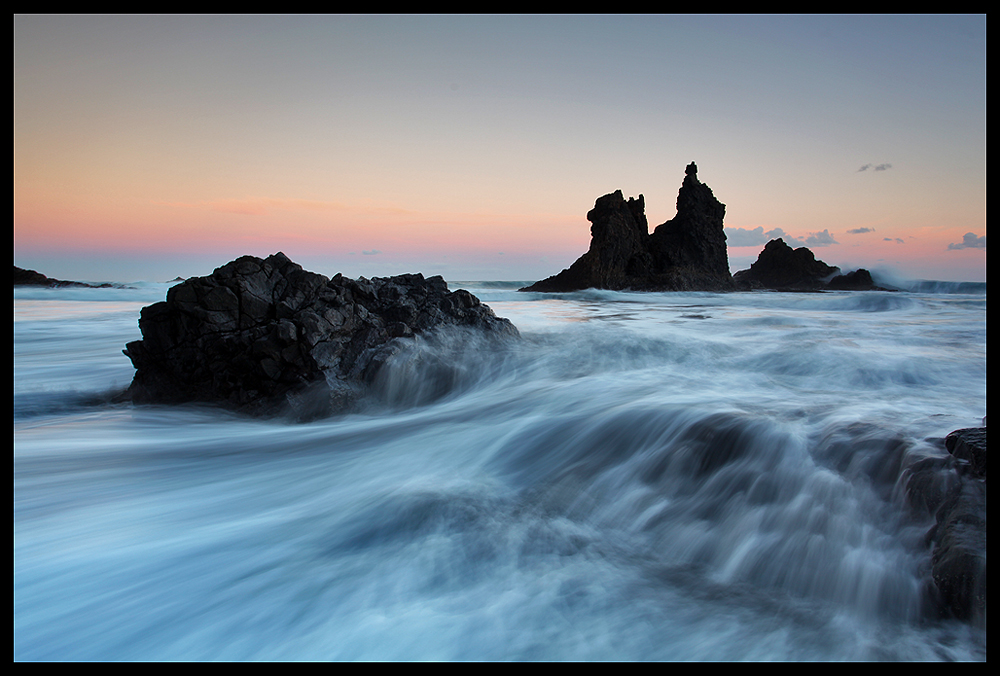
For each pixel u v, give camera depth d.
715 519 4.05
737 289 48.12
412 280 11.18
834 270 58.22
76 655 2.93
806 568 3.49
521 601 3.27
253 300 8.86
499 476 5.06
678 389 7.27
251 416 7.97
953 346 10.21
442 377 8.64
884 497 3.65
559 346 10.01
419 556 3.75
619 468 4.84
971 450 3.36
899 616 3.06
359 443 6.32
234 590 3.39
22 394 9.05
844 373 8.01
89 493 4.91
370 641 2.98
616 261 47.88
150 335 8.77
